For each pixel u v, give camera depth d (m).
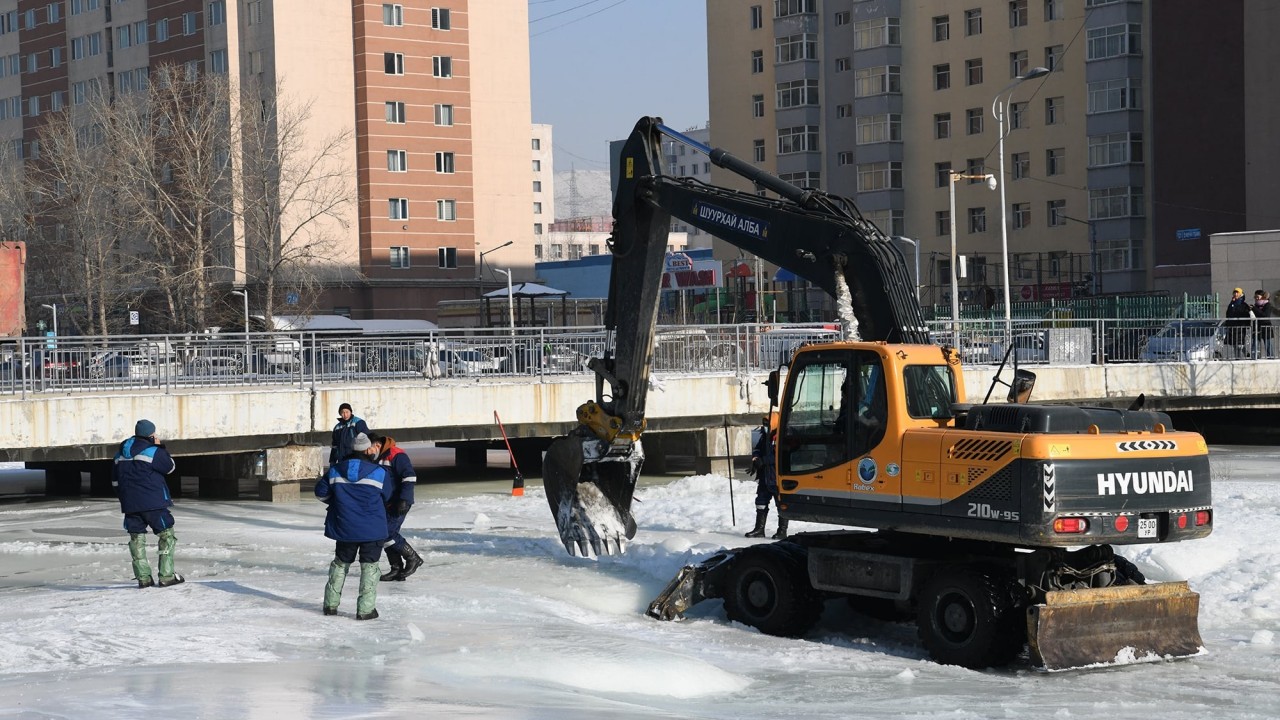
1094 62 66.81
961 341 33.31
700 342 30.62
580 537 15.33
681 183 14.54
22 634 11.20
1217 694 10.34
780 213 13.45
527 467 35.12
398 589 14.13
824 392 12.80
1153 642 11.66
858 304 12.78
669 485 27.12
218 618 12.06
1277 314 42.44
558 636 11.43
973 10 73.31
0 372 23.58
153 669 9.67
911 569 11.97
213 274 68.44
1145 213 66.19
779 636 12.79
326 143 73.50
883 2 76.06
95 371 24.66
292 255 63.16
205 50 79.19
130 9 84.31
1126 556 15.66
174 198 58.66
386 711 8.25
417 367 28.23
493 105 82.62
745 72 83.88
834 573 12.53
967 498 11.52
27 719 7.79
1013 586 11.44
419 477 32.88
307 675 9.52
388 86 78.50
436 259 80.25
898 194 76.38
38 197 71.25
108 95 78.00
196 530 21.41
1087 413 11.63
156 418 24.64
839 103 80.31
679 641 12.31
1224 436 39.94
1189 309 48.34
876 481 12.23
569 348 29.44
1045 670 11.27
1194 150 62.38
